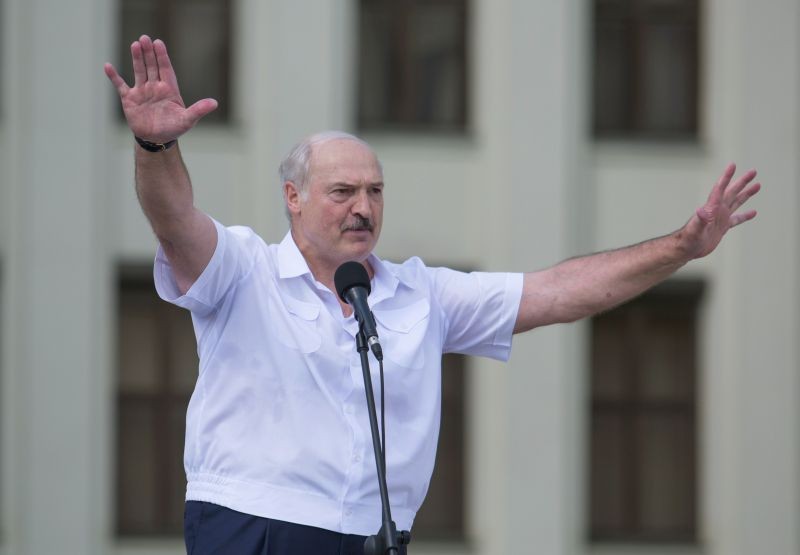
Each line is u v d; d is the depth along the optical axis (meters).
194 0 36.91
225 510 10.80
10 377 35.78
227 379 10.98
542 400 36.78
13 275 35.75
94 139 35.94
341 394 10.91
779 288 37.41
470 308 11.91
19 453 35.75
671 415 38.53
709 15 38.09
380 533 10.30
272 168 36.16
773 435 37.41
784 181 37.34
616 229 37.25
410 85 37.31
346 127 36.66
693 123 38.06
